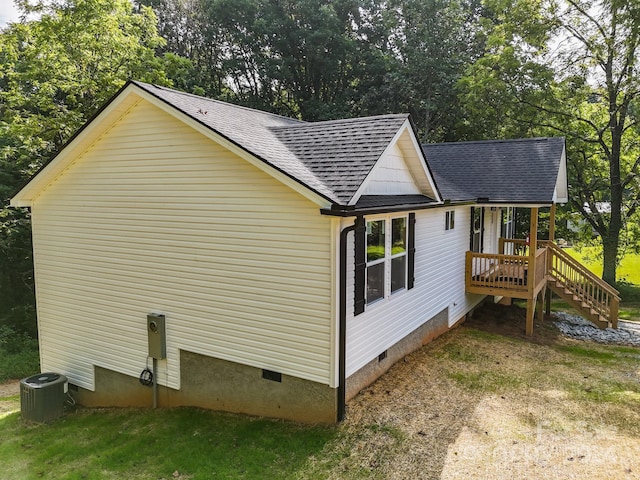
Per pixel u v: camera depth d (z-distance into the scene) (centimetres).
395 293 902
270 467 630
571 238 2325
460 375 898
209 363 820
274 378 756
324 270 684
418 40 2505
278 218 716
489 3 2122
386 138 774
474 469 595
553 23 1934
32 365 1509
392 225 879
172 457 689
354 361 764
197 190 795
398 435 677
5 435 883
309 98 3000
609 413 750
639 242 2211
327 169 724
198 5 2994
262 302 749
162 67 1831
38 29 1561
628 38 1773
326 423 716
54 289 1030
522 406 770
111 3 1650
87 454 755
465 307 1330
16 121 1627
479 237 1442
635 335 1283
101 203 922
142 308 894
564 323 1401
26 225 1748
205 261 802
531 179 1252
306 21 2833
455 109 2505
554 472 586
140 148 853
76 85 1614
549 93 1972
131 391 934
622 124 1955
